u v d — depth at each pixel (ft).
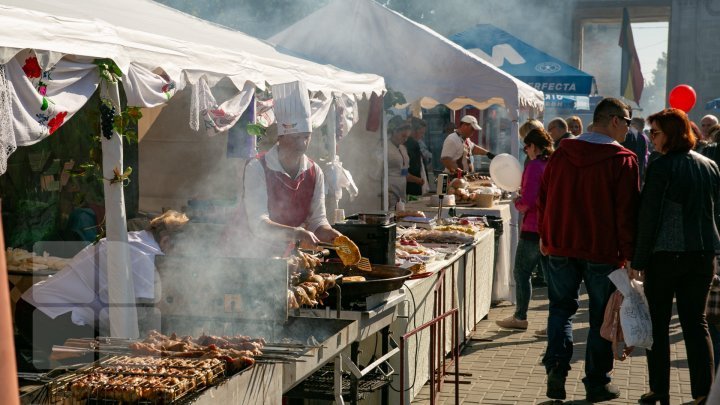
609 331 16.05
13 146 9.14
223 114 15.19
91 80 10.83
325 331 10.91
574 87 42.24
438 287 17.93
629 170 15.93
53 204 15.43
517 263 23.98
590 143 16.26
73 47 10.14
